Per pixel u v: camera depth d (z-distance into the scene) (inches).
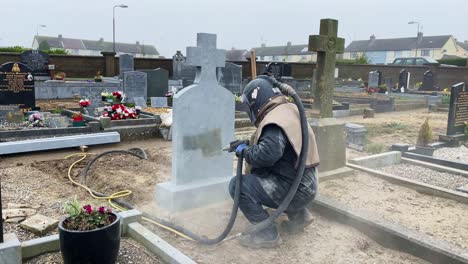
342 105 602.5
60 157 286.8
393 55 2945.4
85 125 354.0
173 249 135.7
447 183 244.2
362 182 232.8
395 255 153.0
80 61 916.0
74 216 125.5
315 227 172.7
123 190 213.0
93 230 117.7
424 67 1159.0
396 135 440.1
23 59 725.9
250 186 148.9
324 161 235.9
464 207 200.1
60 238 120.2
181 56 792.9
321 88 234.1
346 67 1291.8
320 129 231.0
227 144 199.6
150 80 581.6
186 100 182.2
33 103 418.0
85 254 118.1
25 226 152.4
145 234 145.9
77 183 220.2
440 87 1140.5
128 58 786.8
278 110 144.2
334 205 182.4
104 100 479.5
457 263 140.6
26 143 288.4
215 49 189.5
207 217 179.2
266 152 138.3
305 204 151.9
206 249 148.2
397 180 232.5
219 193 194.7
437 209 196.1
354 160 267.4
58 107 515.5
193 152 188.5
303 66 1221.1
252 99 149.8
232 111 199.6
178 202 182.5
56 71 894.4
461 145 370.0
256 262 140.0
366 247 159.3
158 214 180.1
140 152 296.5
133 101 534.6
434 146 358.6
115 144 335.3
